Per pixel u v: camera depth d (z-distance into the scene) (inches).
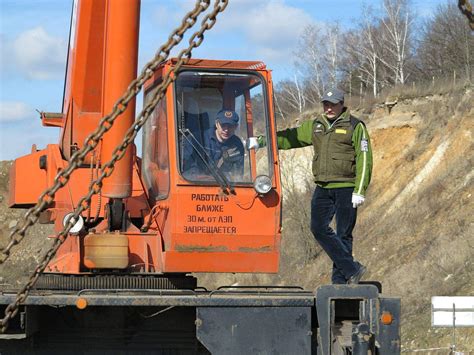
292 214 1170.6
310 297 277.9
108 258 305.0
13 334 264.8
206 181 307.1
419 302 782.5
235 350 269.6
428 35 1968.5
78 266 306.2
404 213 1052.5
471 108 1136.8
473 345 652.1
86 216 318.3
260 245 307.6
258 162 312.7
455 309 553.9
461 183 1018.1
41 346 286.0
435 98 1233.4
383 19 2116.1
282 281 1098.7
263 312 271.6
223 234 305.7
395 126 1247.5
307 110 1551.4
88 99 329.7
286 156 1322.6
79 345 286.4
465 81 1213.7
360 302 276.2
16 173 365.1
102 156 301.6
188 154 308.8
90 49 323.3
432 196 1029.2
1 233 1354.6
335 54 2281.0
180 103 312.0
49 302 262.8
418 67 2012.8
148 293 285.7
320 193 312.0
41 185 359.3
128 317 287.9
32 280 234.7
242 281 1020.5
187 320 288.4
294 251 1143.0
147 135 346.3
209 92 314.5
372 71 2153.1
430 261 857.5
